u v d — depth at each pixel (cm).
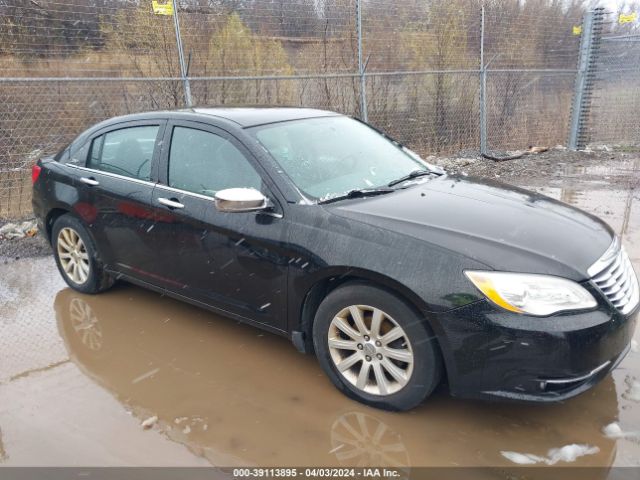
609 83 1171
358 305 282
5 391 315
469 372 258
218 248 336
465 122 1068
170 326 394
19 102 782
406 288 262
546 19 1136
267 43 878
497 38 1080
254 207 303
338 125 403
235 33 852
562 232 288
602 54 1129
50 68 784
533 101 1157
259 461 254
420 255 267
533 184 822
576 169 934
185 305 430
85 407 298
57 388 317
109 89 827
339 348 296
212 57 845
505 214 304
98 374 332
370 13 927
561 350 244
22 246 574
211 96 859
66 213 447
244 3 852
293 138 359
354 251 280
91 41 793
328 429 275
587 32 1080
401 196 326
